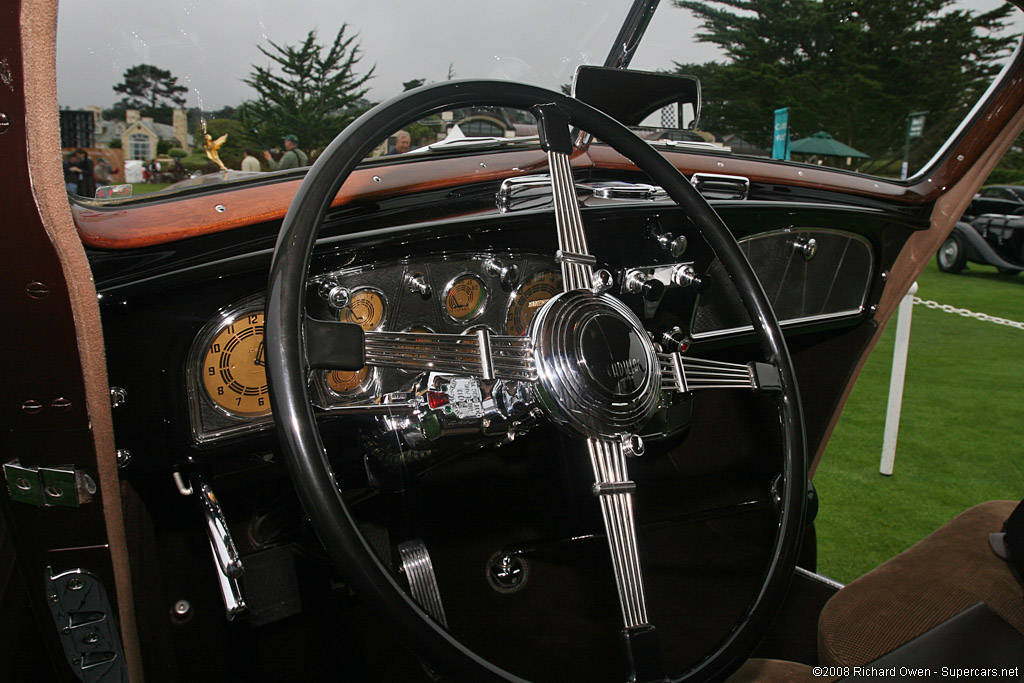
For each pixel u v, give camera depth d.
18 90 0.53
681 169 1.29
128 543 0.99
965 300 6.06
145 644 1.00
